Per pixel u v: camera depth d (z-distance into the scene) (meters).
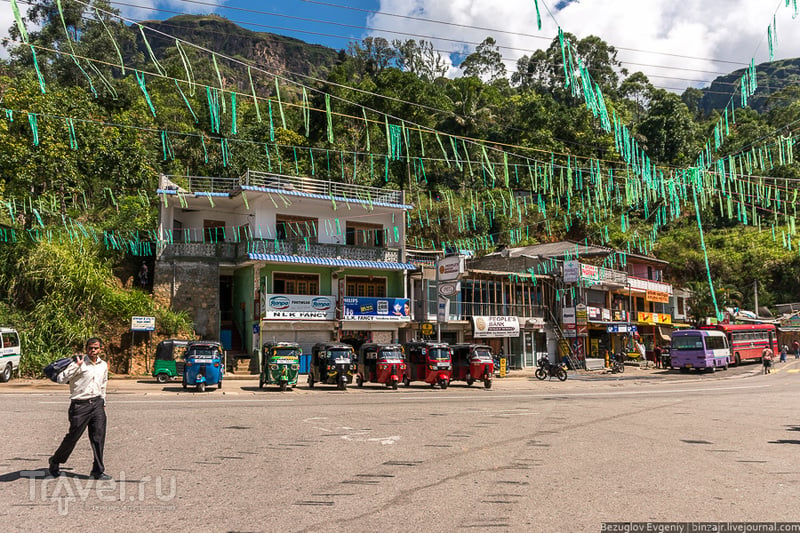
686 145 59.84
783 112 52.34
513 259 40.69
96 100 39.78
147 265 31.19
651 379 31.31
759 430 11.79
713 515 5.76
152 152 36.75
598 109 9.91
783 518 5.66
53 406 14.01
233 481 7.05
